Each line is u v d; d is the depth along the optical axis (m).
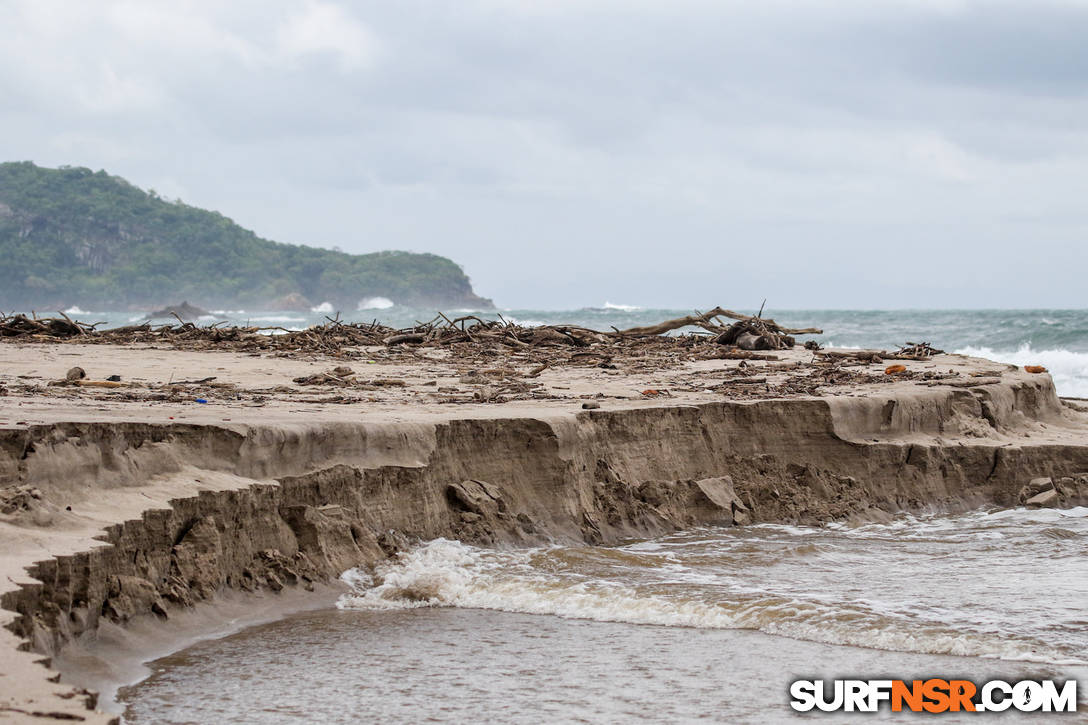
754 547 15.97
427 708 9.29
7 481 10.79
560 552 14.82
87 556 9.95
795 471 18.89
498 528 15.20
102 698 9.27
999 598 13.09
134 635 10.42
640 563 14.68
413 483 14.63
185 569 11.43
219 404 17.00
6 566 9.31
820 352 29.88
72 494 11.14
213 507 11.95
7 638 8.19
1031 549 16.16
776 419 19.11
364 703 9.38
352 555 13.40
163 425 12.58
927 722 9.30
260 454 13.12
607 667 10.48
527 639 11.37
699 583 13.61
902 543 16.61
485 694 9.66
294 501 13.19
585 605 12.55
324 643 11.06
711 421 18.69
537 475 16.08
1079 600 13.02
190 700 9.35
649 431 17.86
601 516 16.59
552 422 16.27
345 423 14.18
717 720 9.16
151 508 11.22
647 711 9.33
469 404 18.44
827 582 13.88
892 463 19.47
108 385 18.80
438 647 11.02
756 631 11.79
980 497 20.08
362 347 31.75
